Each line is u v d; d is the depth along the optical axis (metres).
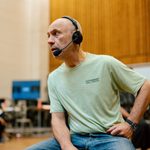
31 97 7.11
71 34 1.56
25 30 8.52
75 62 1.62
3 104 6.64
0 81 8.02
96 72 1.57
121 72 1.56
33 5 8.62
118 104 1.61
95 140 1.50
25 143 5.20
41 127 7.34
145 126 2.84
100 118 1.54
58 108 1.68
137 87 1.52
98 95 1.55
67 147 1.52
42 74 8.48
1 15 8.12
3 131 5.93
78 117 1.57
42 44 8.56
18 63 8.34
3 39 8.13
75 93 1.60
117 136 1.49
